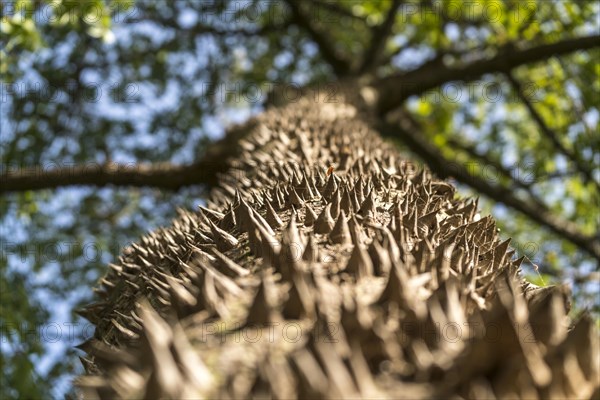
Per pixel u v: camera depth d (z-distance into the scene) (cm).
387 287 133
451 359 115
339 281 145
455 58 804
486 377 111
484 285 154
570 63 709
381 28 785
